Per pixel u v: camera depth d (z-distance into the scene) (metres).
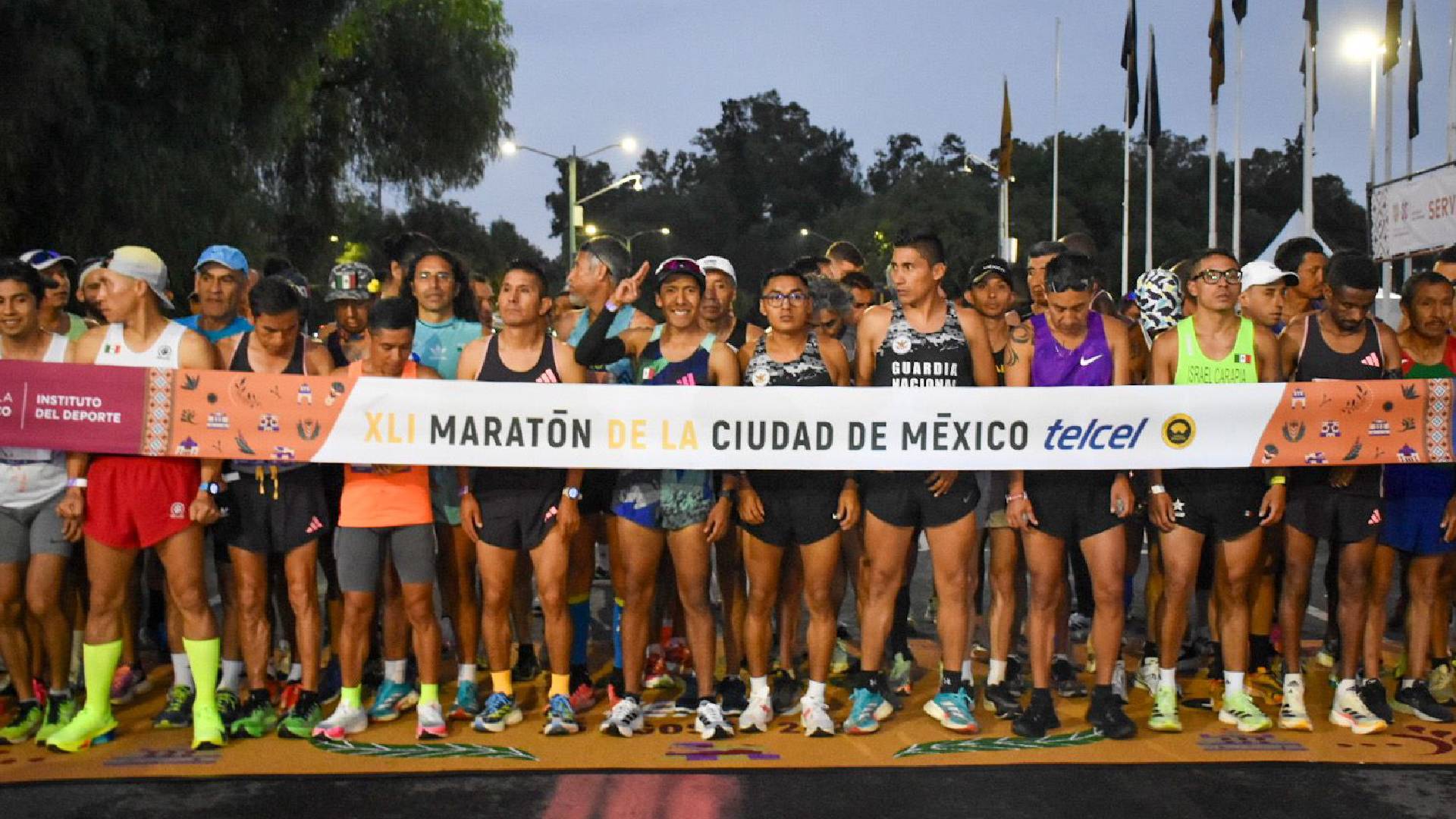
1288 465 5.37
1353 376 5.51
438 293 6.06
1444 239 12.25
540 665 6.75
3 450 5.28
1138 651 7.10
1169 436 5.36
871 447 5.38
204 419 5.33
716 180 101.88
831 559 5.46
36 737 5.45
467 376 5.54
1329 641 6.71
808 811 4.49
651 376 5.58
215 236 18.69
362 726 5.51
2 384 5.25
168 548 5.29
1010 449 5.37
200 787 4.75
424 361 6.06
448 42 29.11
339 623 6.18
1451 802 4.57
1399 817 4.43
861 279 7.85
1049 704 5.48
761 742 5.36
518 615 6.50
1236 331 5.52
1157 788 4.73
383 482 5.38
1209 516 5.45
